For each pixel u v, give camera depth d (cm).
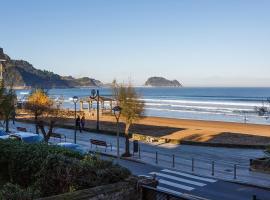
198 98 16725
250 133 4703
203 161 2777
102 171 1062
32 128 4809
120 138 3966
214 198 1844
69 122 5406
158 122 6106
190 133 4534
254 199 1571
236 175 2330
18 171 1420
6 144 1543
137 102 3172
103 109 7744
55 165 1195
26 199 992
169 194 852
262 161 2427
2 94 2548
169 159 2827
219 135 4362
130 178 1067
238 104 10788
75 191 980
